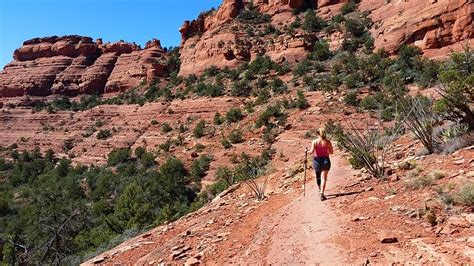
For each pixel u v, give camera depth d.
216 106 69.62
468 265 4.18
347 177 9.83
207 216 10.47
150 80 109.44
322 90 56.44
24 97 131.12
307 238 6.13
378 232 5.59
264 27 94.56
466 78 8.69
